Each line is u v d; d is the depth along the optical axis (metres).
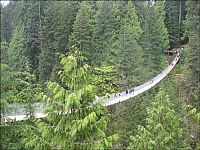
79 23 39.66
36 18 47.81
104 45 42.25
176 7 67.50
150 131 18.50
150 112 18.02
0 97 13.03
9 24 61.06
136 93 32.47
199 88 27.84
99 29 44.38
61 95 7.96
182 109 23.16
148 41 46.97
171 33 63.47
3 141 12.56
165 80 37.84
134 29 47.16
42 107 8.24
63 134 8.02
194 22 41.44
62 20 42.66
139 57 38.47
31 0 48.41
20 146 12.32
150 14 52.53
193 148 19.75
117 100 29.09
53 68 38.19
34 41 45.12
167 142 17.14
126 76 37.41
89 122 7.64
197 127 20.61
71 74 8.20
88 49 39.56
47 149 8.01
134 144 17.97
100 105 8.13
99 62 39.72
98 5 57.38
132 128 23.44
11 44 43.62
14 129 12.90
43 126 8.10
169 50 61.50
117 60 37.38
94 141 7.84
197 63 31.94
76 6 48.38
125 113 25.14
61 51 41.22
